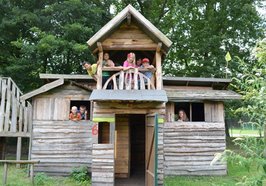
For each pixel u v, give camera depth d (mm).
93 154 9656
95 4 21203
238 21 22250
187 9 23469
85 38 19344
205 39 21859
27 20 19125
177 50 24344
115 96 9234
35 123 12227
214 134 12938
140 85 9836
